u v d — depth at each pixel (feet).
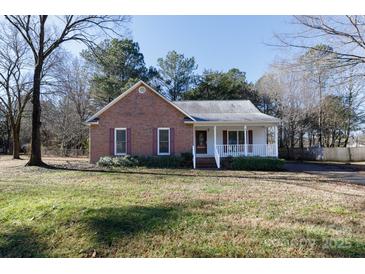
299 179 36.14
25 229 16.19
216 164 55.31
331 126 98.73
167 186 29.48
